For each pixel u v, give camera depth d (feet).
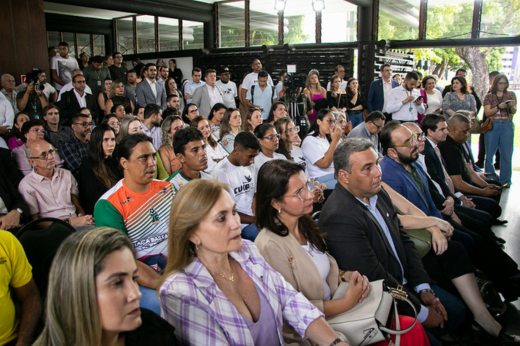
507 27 24.02
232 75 32.53
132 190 7.25
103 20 40.93
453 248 7.88
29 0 20.36
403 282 7.25
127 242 3.60
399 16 26.61
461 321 7.23
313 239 6.18
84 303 3.32
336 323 5.51
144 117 15.05
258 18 31.73
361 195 6.86
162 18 37.11
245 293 4.68
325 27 29.35
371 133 15.20
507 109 18.49
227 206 4.37
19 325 5.24
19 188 9.25
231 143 14.64
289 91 20.98
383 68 22.15
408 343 5.51
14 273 5.19
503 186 18.78
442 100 22.33
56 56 26.50
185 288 4.25
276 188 5.64
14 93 18.70
